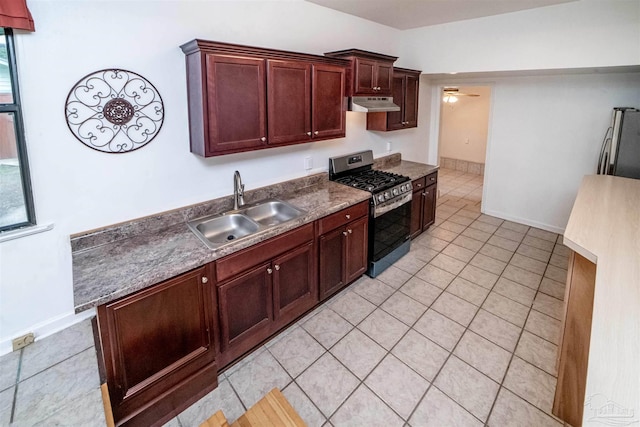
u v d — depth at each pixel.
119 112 2.00
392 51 4.06
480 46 3.59
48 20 1.70
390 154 4.41
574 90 4.02
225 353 2.16
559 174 4.33
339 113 2.91
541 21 3.18
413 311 2.83
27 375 1.71
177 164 2.33
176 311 1.82
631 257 1.54
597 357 1.03
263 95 2.33
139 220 2.19
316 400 2.00
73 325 2.07
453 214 5.18
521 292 3.10
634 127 3.41
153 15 2.04
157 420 1.86
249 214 2.69
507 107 4.60
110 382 1.64
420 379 2.15
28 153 1.75
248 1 2.48
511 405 1.96
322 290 2.78
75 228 1.98
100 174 2.01
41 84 1.73
